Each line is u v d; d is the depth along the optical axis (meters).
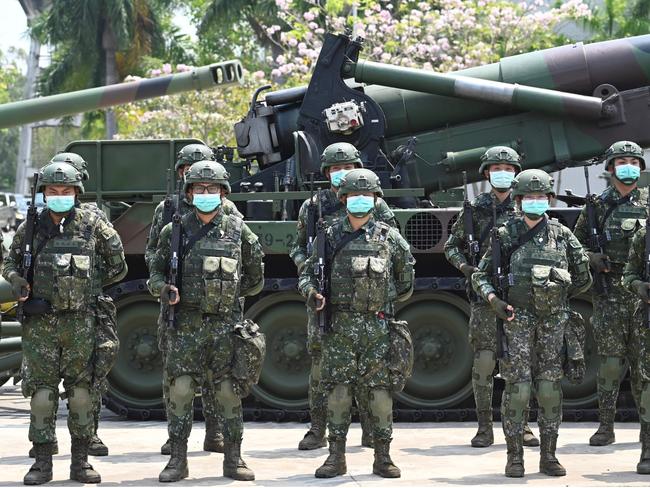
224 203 14.05
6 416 20.53
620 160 16.69
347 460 15.28
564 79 20.75
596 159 20.77
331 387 13.87
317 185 19.81
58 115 24.84
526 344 14.01
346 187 13.72
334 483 13.50
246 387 13.75
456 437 17.70
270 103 20.94
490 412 16.70
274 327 19.83
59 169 13.52
